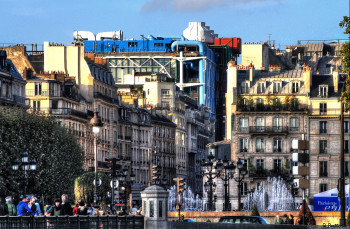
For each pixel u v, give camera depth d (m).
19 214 92.00
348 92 129.12
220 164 171.88
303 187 146.00
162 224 102.44
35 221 83.50
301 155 147.12
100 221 93.44
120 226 97.75
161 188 103.19
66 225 87.50
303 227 112.31
